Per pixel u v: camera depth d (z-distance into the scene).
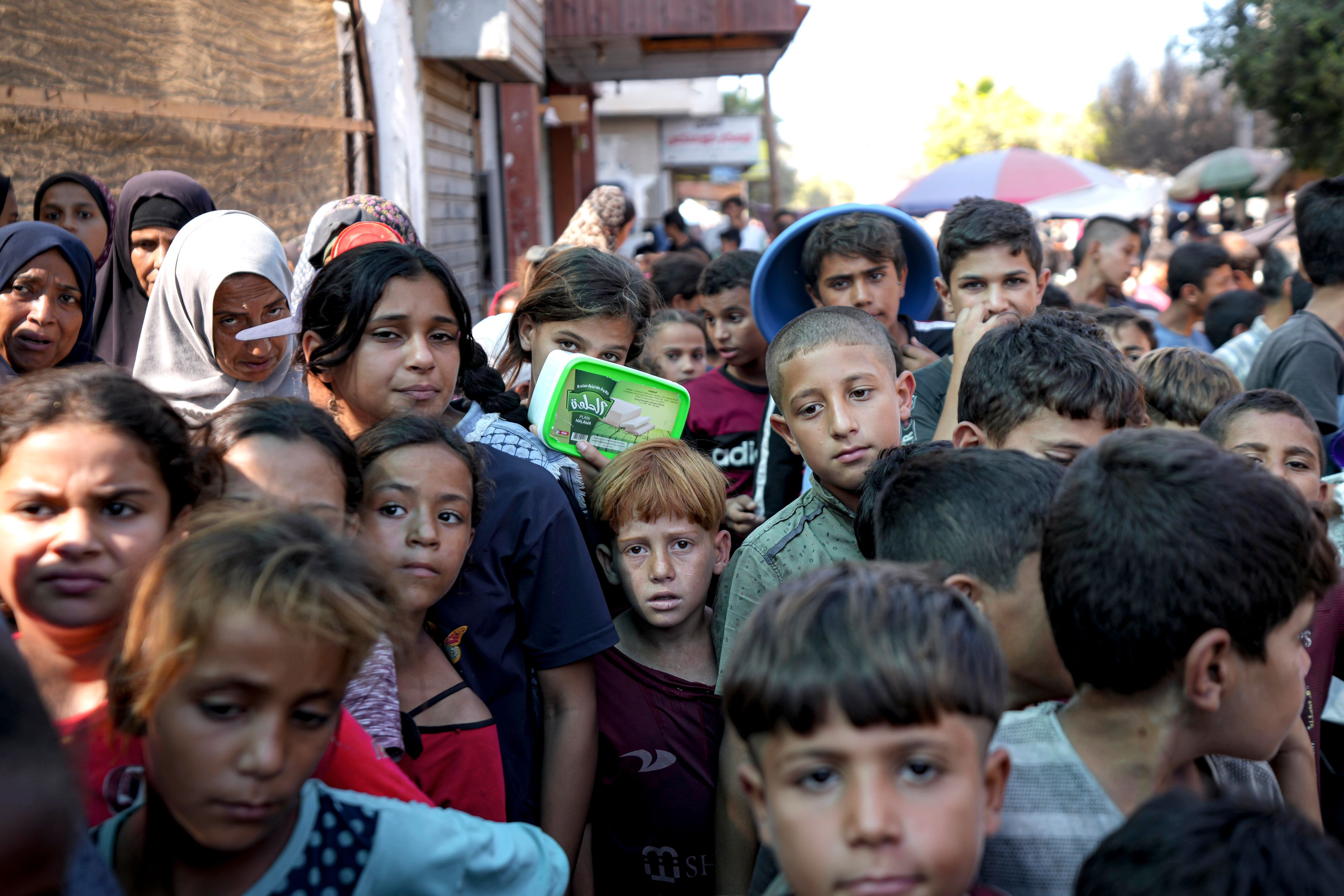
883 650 1.05
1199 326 6.38
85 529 1.30
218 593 1.13
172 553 1.18
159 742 1.15
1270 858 0.96
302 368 2.36
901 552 1.59
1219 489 1.23
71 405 1.33
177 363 2.72
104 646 1.35
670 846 2.27
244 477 1.54
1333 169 13.55
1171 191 16.30
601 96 15.77
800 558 2.24
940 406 3.17
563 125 14.15
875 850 1.03
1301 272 4.63
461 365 2.30
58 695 1.36
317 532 1.25
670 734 2.29
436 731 1.84
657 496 2.27
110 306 3.27
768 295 3.55
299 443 1.59
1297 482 2.38
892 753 1.05
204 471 1.49
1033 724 1.37
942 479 1.59
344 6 5.30
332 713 1.21
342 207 2.87
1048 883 1.26
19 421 1.32
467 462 1.88
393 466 1.80
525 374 3.13
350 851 1.30
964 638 1.09
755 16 9.29
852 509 2.29
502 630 2.04
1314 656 2.12
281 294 2.72
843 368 2.21
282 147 4.72
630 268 2.72
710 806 2.27
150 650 1.14
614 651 2.35
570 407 2.47
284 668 1.13
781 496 3.19
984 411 2.07
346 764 1.44
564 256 2.65
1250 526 1.21
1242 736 1.26
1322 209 3.66
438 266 2.12
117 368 1.50
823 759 1.06
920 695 1.03
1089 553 1.27
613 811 2.30
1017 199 12.47
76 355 2.77
